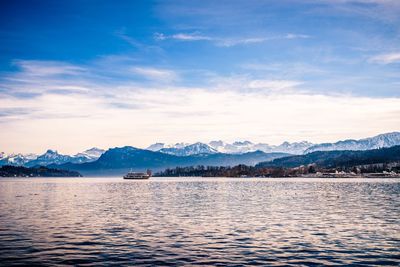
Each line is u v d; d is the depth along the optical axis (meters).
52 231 61.69
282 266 40.53
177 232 60.62
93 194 169.12
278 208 98.69
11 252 46.75
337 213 86.25
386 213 85.88
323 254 45.47
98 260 43.06
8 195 160.38
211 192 181.88
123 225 68.44
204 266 40.69
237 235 57.75
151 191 196.25
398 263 41.56
